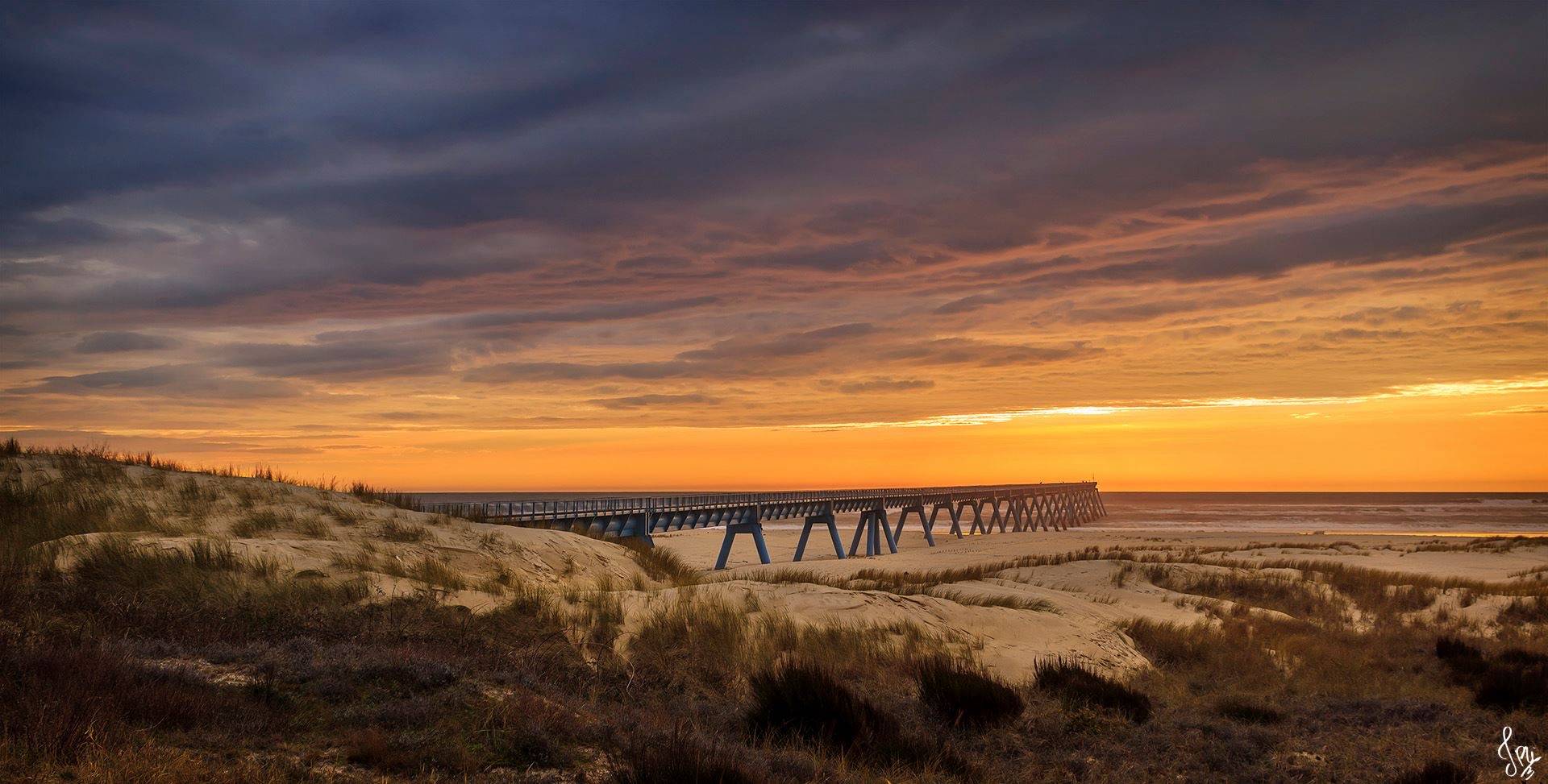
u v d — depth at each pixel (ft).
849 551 257.34
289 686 28.96
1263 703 42.78
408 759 23.88
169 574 44.39
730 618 49.57
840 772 28.35
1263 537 254.88
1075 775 31.89
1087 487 527.81
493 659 37.04
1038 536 320.91
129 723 23.24
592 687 36.42
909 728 34.96
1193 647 60.90
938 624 56.34
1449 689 49.67
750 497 207.41
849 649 48.21
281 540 58.75
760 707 34.06
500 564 69.77
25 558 44.65
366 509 78.64
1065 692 42.88
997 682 43.47
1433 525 373.61
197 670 29.45
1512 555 164.86
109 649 28.55
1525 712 42.32
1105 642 59.00
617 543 99.71
